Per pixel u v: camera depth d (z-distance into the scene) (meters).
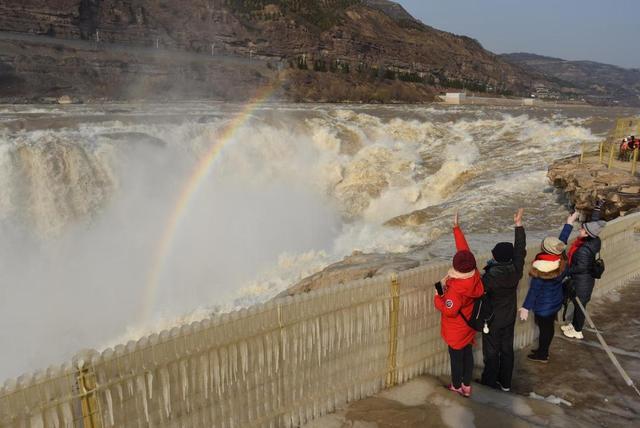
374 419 4.15
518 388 4.96
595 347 5.83
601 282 7.41
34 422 2.68
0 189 16.17
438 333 5.09
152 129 23.12
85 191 18.05
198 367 3.34
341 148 28.31
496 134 31.50
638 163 16.75
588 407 4.60
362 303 4.33
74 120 23.45
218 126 25.41
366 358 4.45
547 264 5.23
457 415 4.22
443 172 24.25
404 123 33.66
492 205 16.75
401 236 15.29
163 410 3.19
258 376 3.69
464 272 4.32
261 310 3.64
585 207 13.84
